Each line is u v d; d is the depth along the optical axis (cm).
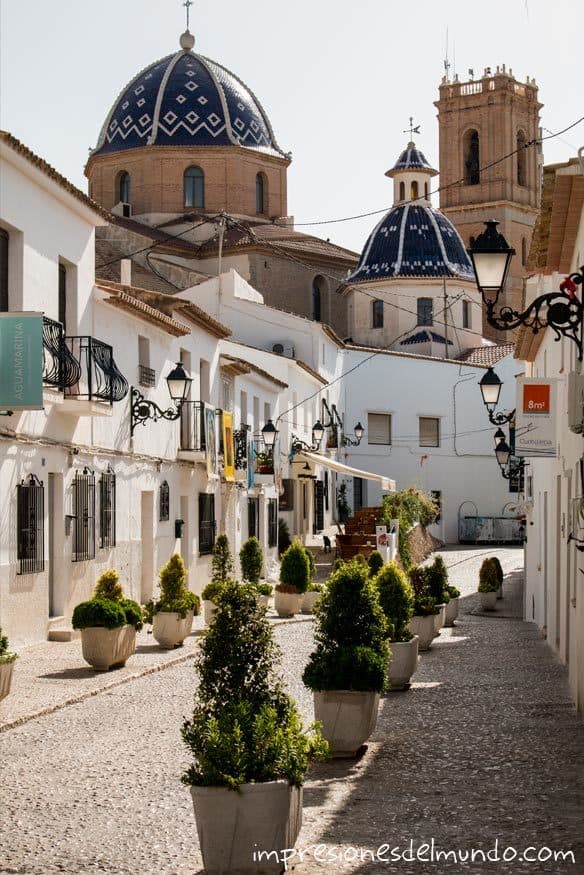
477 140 8538
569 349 1748
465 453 6162
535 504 2778
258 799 770
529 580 2981
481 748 1216
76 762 1129
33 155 1872
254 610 859
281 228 5922
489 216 8412
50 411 2030
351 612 1192
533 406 1803
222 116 5784
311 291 6000
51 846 852
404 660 1641
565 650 1908
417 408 5991
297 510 4519
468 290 6538
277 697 851
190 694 1559
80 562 2167
